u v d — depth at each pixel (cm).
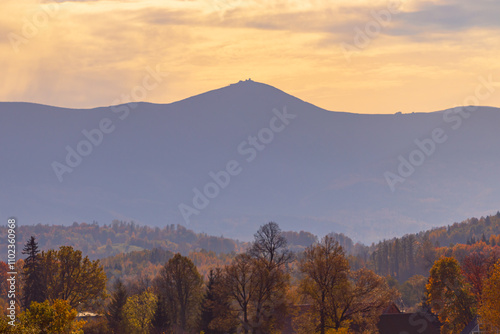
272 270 14500
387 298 14175
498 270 13788
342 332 13175
